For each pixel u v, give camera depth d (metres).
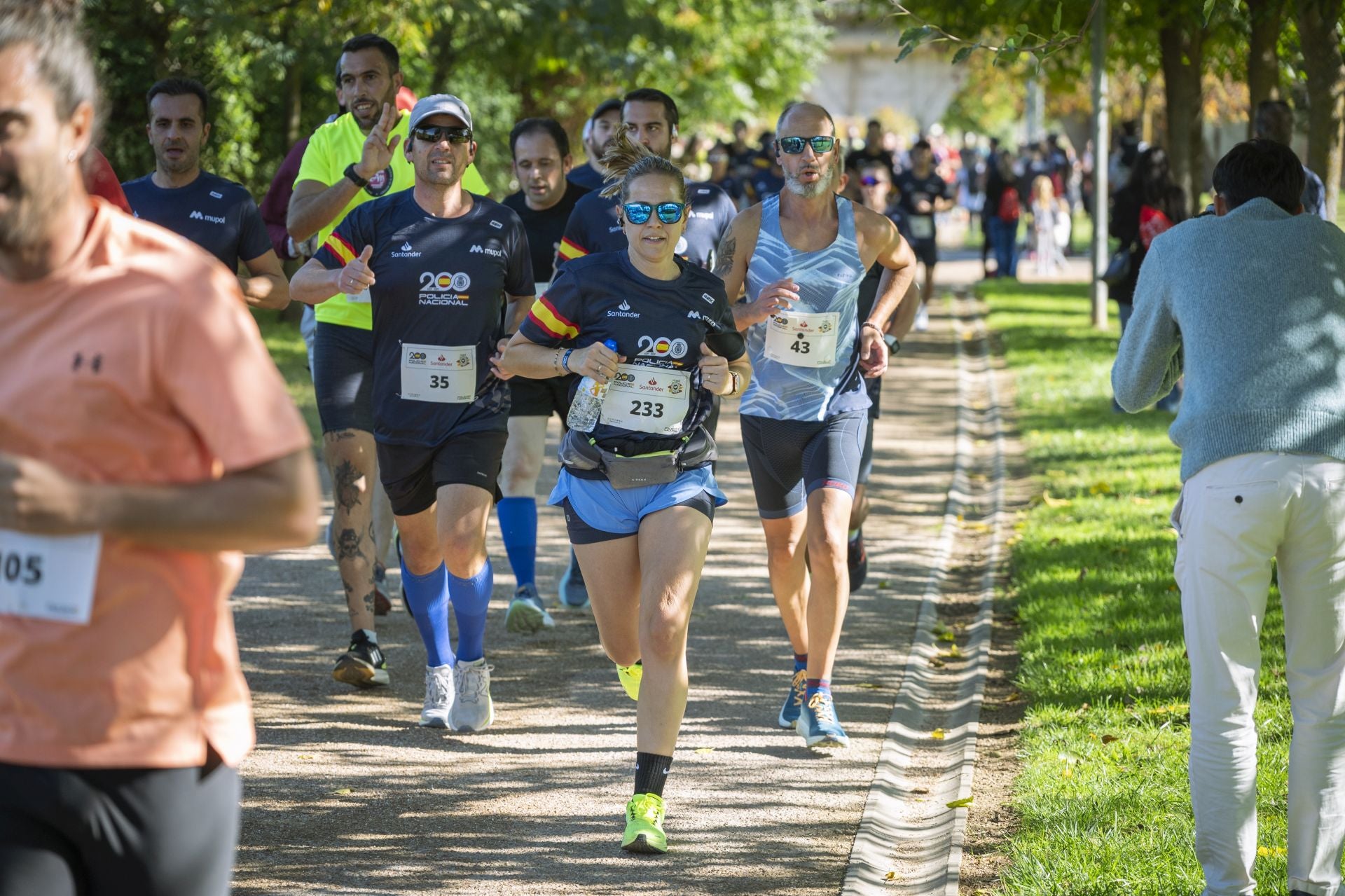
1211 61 43.44
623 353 12.10
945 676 17.03
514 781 13.35
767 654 17.70
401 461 14.52
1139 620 17.70
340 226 14.51
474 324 14.41
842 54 116.81
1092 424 32.56
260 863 11.38
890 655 17.66
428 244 14.31
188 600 5.99
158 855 6.00
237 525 5.75
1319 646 10.03
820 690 14.26
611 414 12.12
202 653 6.07
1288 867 10.33
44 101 5.63
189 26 47.47
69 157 5.77
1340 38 25.38
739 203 58.12
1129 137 55.44
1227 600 9.90
